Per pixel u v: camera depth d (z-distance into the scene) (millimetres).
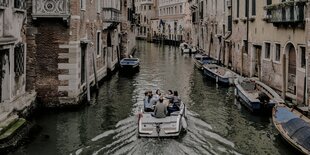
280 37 17578
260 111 15320
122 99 18562
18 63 13766
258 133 13188
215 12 33500
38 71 15664
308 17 14336
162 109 13023
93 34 20422
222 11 30234
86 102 17391
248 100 15820
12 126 11930
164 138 12414
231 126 14008
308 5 14320
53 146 11820
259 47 21141
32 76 15516
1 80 12766
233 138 12703
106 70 25656
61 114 15352
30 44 15422
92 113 15680
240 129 13641
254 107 15266
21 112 13516
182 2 61219
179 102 15352
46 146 11805
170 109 14180
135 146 11820
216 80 23266
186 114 15602
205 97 19234
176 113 13625
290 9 15523
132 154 11234
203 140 12438
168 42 66125
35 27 15406
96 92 20078
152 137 12414
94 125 14039
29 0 15211
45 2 15086
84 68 17562
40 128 13531
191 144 12031
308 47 14391
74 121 14484
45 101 15781
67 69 15688
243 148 11789
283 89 17047
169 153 11266
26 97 14422
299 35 15422
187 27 59000
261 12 20188
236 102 17906
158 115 13016
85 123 14266
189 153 11305
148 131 12430
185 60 39188
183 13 60688
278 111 13453
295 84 16391
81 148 11719
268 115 15320
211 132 13312
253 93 17297
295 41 15828
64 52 15617
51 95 15781
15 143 11242
